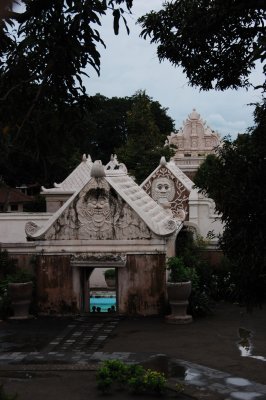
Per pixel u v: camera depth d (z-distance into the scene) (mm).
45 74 7559
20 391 10516
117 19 6957
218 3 8461
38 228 17594
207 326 15641
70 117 7867
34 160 8125
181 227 22266
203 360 12359
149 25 10133
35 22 7180
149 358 12547
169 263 16594
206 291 19062
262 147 7387
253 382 10844
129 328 15453
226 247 7551
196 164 44531
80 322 16297
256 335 14602
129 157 37812
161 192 28422
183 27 9641
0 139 7512
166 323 15992
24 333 15047
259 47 6578
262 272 7441
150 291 16906
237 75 9859
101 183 17172
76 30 7105
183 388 10469
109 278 24422
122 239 17047
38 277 17297
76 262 16938
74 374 11539
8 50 7488
